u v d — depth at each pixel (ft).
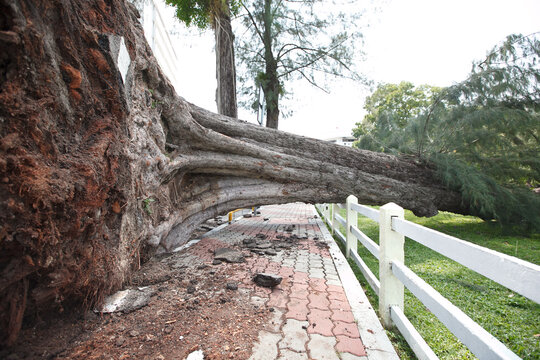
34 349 5.54
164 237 13.04
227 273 10.93
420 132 26.07
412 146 26.86
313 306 8.29
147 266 11.43
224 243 16.25
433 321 8.36
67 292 6.31
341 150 22.25
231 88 28.55
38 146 4.89
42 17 5.10
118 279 8.30
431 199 23.20
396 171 23.22
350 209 14.84
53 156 5.22
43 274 5.40
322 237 19.08
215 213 18.11
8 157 4.20
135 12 10.78
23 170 4.43
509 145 24.21
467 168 23.07
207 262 12.34
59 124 5.63
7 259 4.63
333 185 20.71
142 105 10.57
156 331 6.57
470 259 4.47
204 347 6.03
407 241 20.61
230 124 18.81
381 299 8.14
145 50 10.94
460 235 23.47
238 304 8.21
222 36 28.22
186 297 8.55
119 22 8.12
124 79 7.98
